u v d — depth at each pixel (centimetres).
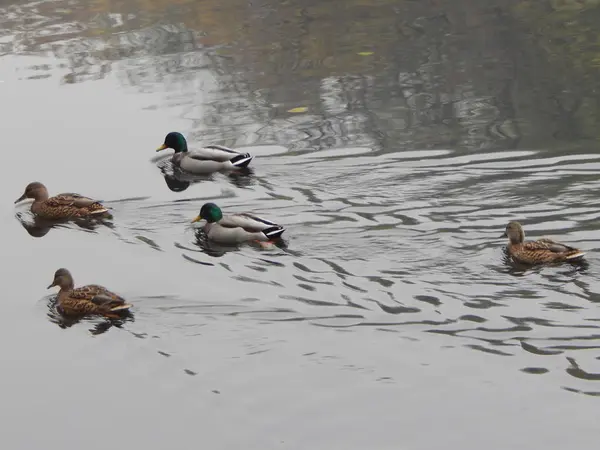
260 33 3011
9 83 2667
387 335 1409
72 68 2770
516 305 1457
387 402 1266
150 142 2225
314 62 2705
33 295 1602
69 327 1493
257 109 2373
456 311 1454
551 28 2881
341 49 2805
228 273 1617
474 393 1272
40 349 1434
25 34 3150
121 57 2848
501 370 1313
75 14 3369
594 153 1970
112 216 1875
